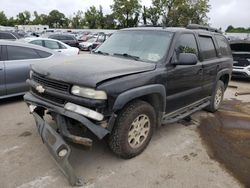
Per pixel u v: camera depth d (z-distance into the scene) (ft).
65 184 9.98
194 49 15.29
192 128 16.24
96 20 210.18
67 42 67.41
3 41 19.39
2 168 10.79
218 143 14.25
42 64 11.96
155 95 12.41
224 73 19.06
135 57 13.29
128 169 11.18
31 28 230.27
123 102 10.32
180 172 11.21
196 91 15.83
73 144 10.18
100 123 10.07
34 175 10.44
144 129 12.17
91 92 9.64
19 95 20.07
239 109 20.99
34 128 14.84
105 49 14.94
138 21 145.59
